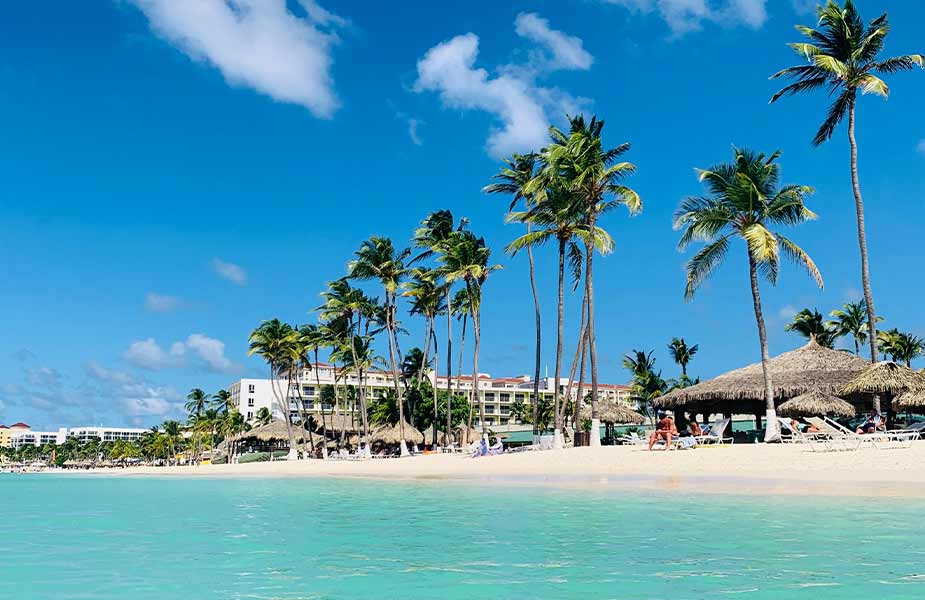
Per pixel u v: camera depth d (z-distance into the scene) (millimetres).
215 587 6953
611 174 34531
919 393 29188
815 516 11398
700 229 30453
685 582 6828
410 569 7723
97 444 187000
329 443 83062
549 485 19391
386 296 56594
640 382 84375
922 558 7883
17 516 14297
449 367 52375
